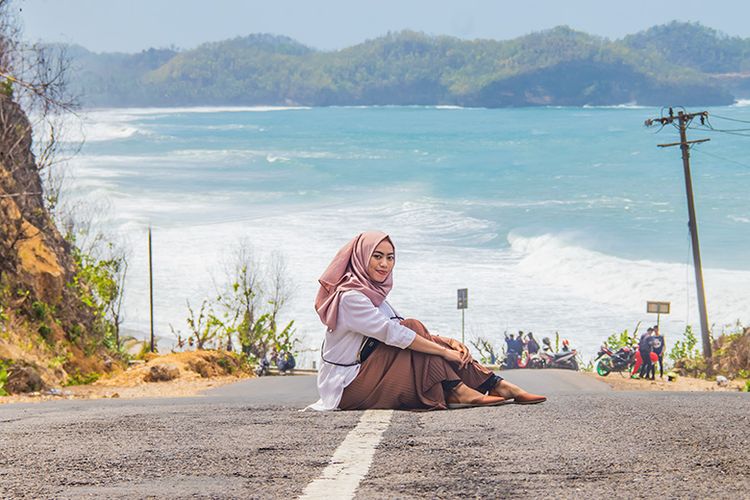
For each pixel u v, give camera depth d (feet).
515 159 468.75
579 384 73.20
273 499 11.17
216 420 20.75
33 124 84.48
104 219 227.40
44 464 13.99
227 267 177.47
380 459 14.03
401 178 379.76
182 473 13.15
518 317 144.66
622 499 10.93
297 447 15.52
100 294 96.89
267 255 191.42
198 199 297.12
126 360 87.40
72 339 75.31
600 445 15.31
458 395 22.33
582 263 177.27
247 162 448.65
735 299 149.59
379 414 20.77
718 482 11.94
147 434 17.81
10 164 83.30
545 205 284.00
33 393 52.90
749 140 558.97
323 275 22.91
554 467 13.10
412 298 157.17
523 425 18.21
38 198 90.38
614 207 276.00
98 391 58.70
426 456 14.26
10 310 68.28
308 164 438.81
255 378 74.59
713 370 91.20
